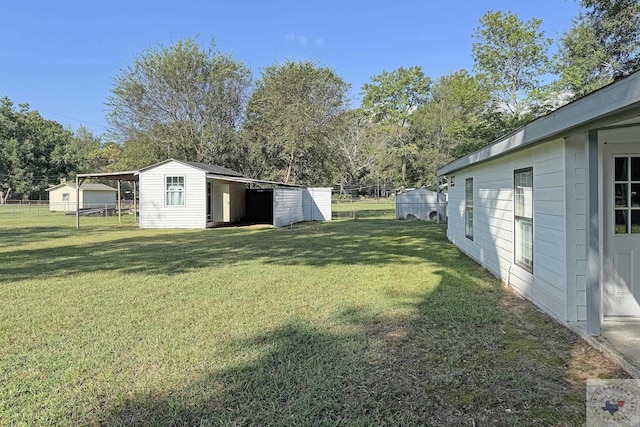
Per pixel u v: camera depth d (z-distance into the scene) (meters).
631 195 3.87
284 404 2.39
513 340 3.46
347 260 8.22
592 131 3.36
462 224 9.53
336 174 32.50
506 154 5.51
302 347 3.33
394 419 2.22
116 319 4.18
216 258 8.53
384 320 4.07
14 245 10.94
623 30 16.84
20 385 2.66
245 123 27.09
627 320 3.80
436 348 3.29
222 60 25.28
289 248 10.20
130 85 23.98
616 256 3.88
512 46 20.58
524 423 2.18
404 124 39.06
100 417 2.26
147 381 2.71
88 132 66.06
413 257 8.59
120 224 18.70
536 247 4.56
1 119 37.81
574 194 3.78
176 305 4.74
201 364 2.99
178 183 16.64
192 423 2.20
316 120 25.72
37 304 4.80
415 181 40.75
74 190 31.83
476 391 2.54
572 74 18.83
